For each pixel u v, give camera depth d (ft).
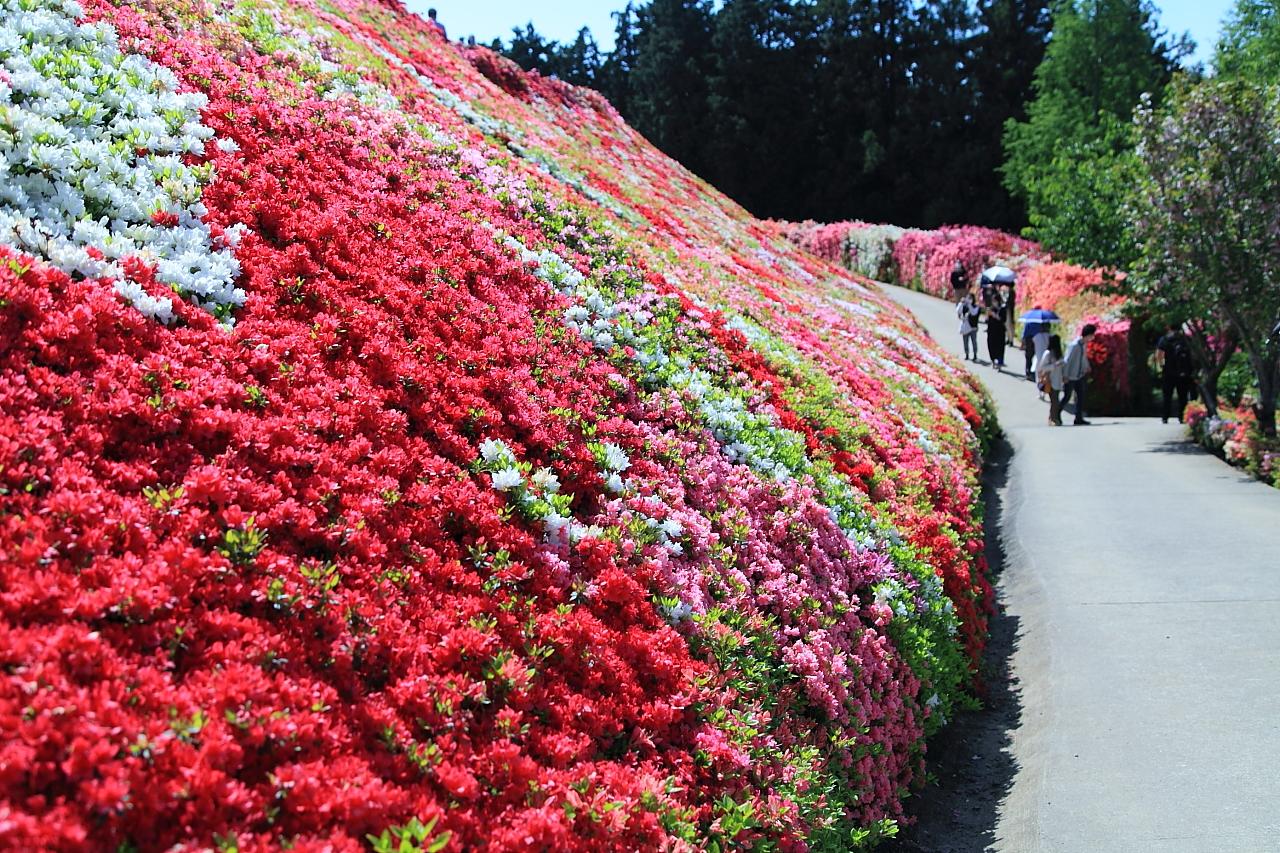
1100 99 154.61
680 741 14.05
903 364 50.52
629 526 17.58
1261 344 50.21
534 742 12.00
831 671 17.99
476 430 17.98
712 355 28.73
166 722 8.95
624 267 31.01
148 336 14.48
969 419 50.21
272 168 22.11
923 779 20.06
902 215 210.59
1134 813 17.67
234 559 11.57
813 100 219.82
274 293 17.80
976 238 131.54
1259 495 42.11
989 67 203.00
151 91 21.26
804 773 15.03
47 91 17.92
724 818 13.00
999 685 25.66
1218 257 50.44
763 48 219.20
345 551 13.15
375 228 22.61
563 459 18.81
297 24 35.86
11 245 14.12
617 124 108.06
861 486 27.35
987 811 19.53
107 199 16.90
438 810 9.70
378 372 17.53
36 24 20.07
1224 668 23.56
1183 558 32.86
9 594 9.40
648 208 55.06
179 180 18.70
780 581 19.27
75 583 9.91
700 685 14.97
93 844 7.66
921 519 27.63
